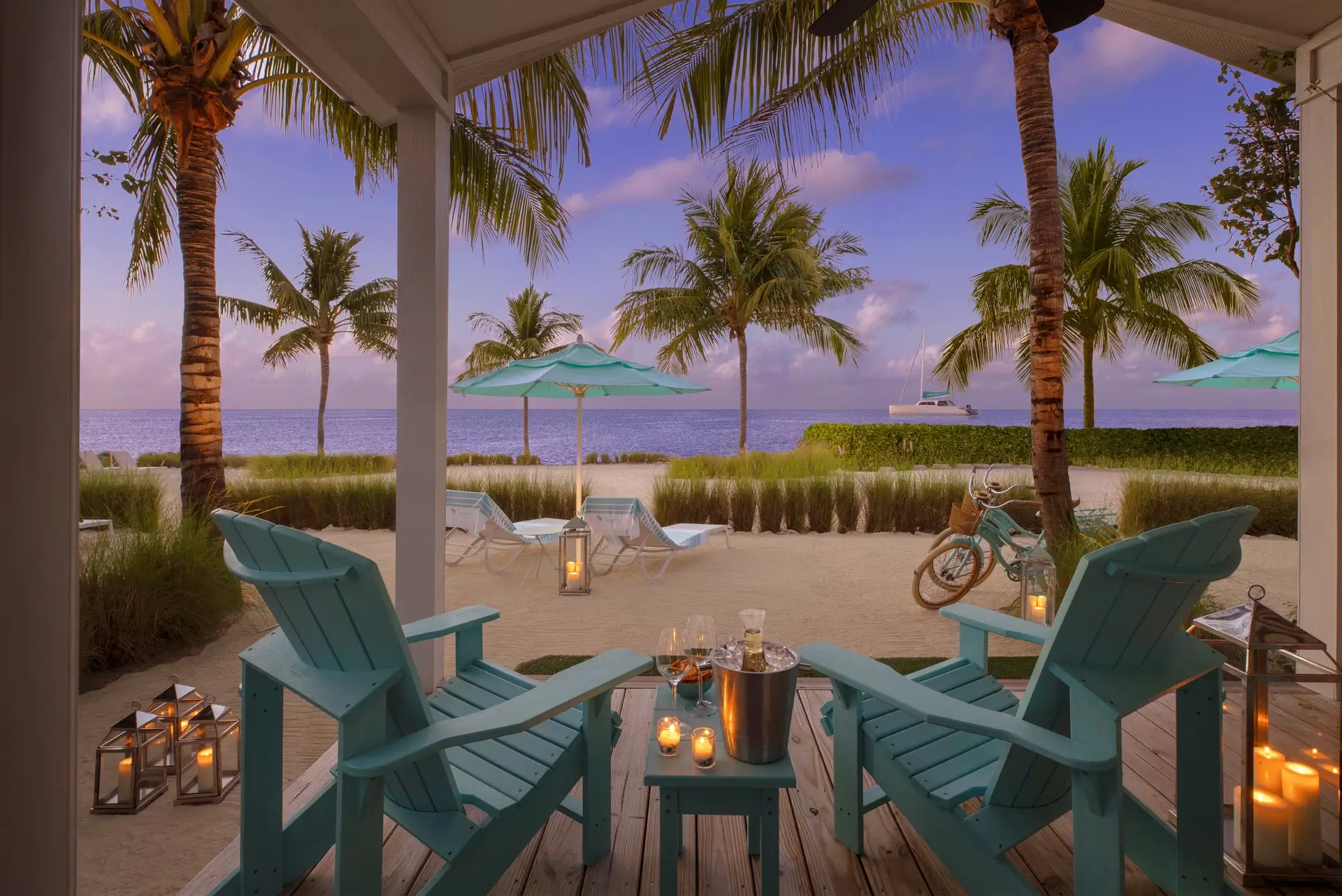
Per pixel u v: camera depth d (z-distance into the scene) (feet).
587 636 13.24
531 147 16.89
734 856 6.05
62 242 3.22
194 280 19.43
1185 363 46.03
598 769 5.98
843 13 9.11
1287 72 10.40
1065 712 4.87
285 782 7.78
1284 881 5.59
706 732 5.28
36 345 3.18
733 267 51.60
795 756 7.82
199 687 10.85
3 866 3.14
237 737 8.00
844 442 49.98
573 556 16.57
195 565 13.17
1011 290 44.06
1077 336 47.91
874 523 25.77
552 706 4.92
